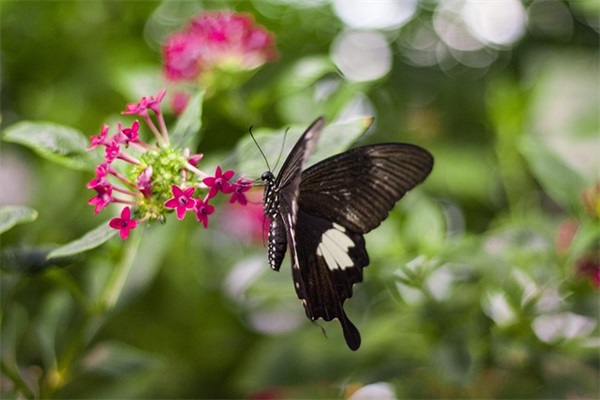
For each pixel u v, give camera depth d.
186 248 0.94
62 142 0.72
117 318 0.94
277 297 0.85
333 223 0.68
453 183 0.93
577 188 0.80
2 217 0.69
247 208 0.91
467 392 0.82
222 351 0.95
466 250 0.79
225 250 0.97
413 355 0.83
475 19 1.00
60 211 0.93
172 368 0.94
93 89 0.95
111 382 0.91
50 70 1.00
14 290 0.75
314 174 0.68
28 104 0.98
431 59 0.99
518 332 0.80
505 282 0.79
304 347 0.86
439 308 0.81
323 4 0.95
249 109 0.83
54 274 0.75
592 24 1.00
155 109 0.71
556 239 0.81
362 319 0.84
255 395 0.92
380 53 0.97
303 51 0.95
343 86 0.83
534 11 1.00
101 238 0.68
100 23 0.99
